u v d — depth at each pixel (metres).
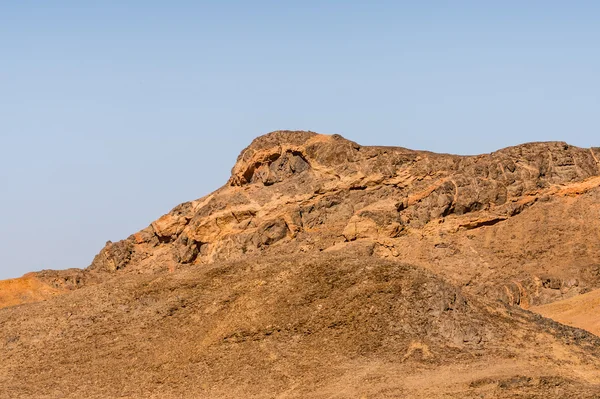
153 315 135.38
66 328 136.75
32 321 139.38
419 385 110.94
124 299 139.75
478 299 129.25
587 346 120.50
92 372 127.38
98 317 137.50
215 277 139.62
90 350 131.88
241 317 129.12
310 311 126.81
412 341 119.75
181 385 121.38
